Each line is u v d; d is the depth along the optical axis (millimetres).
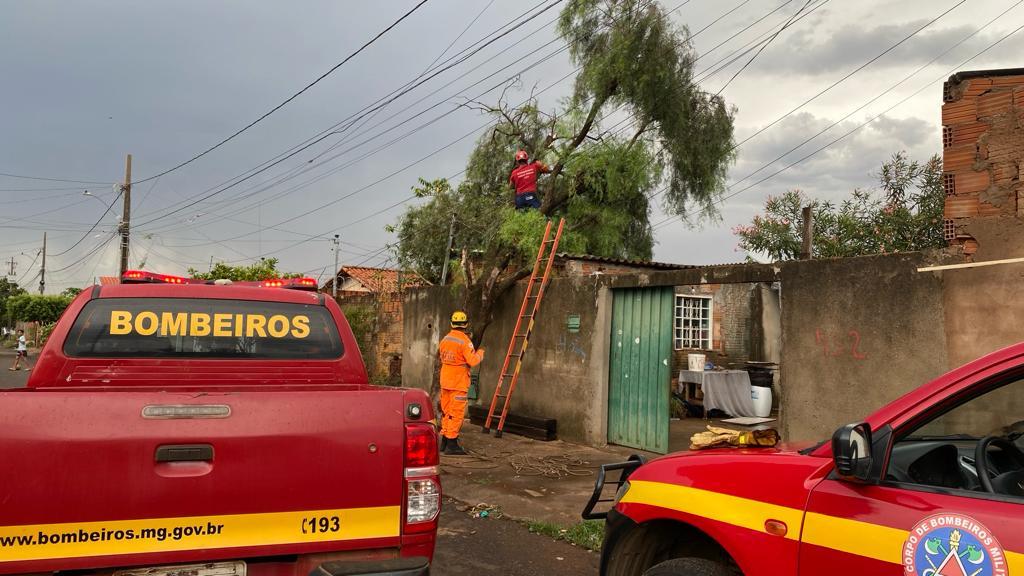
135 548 2547
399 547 2891
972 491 2170
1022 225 5680
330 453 2789
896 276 6469
